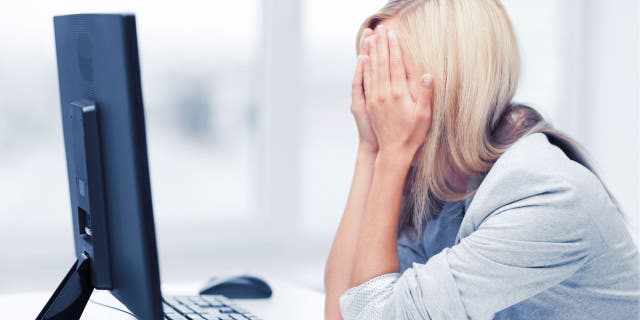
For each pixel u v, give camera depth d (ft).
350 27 10.29
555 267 3.11
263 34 10.23
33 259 9.36
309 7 10.28
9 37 9.05
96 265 3.22
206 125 10.11
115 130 2.92
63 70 3.57
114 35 2.82
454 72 3.42
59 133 9.37
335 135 10.48
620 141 10.28
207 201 10.21
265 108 10.34
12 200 9.27
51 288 9.22
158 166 9.93
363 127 4.13
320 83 10.40
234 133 10.26
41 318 3.32
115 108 2.90
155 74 9.77
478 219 3.27
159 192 9.96
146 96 9.76
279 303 4.50
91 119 3.08
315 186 10.54
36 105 9.25
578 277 3.30
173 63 9.83
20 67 9.14
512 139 3.48
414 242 4.19
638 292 3.41
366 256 3.51
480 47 3.41
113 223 3.11
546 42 10.59
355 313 3.43
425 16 3.51
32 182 9.34
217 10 9.96
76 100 3.38
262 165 10.42
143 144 2.83
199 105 10.03
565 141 3.47
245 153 10.34
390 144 3.58
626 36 10.16
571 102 10.66
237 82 10.19
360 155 4.20
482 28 3.42
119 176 2.97
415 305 3.15
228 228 10.30
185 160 10.06
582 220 3.11
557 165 3.20
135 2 9.52
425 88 3.46
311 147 10.48
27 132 9.26
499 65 3.43
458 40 3.41
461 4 3.46
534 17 10.53
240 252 10.36
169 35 9.77
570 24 10.61
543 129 3.49
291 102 10.38
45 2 9.14
